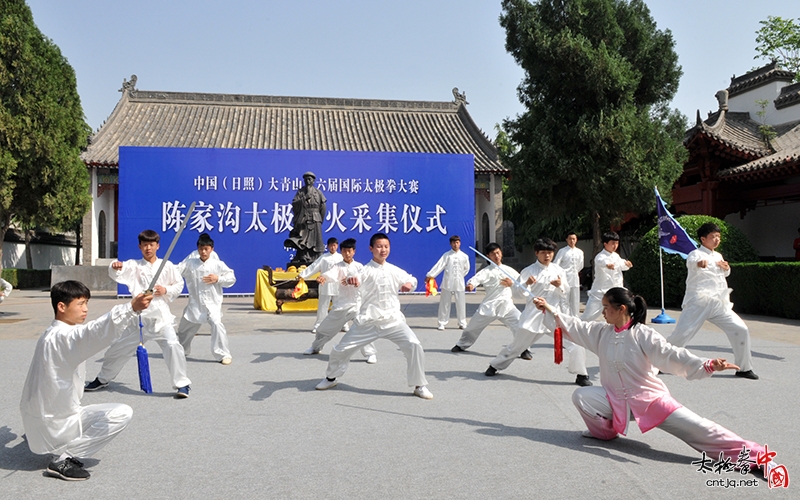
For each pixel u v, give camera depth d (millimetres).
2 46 11586
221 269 7234
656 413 3797
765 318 11867
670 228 9938
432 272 10039
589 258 23406
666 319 11172
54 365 3461
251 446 4047
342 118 24641
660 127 14109
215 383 5988
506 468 3639
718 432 3650
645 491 3289
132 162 17953
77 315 3643
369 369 6723
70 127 12828
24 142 11820
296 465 3688
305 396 5457
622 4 14188
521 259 27062
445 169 19656
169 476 3508
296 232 13703
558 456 3855
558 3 13984
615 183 13625
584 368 5918
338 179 19078
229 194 18438
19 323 11016
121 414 3658
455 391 5672
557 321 4359
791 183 15805
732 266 13250
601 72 13250
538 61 13906
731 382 6012
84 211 13562
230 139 22078
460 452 3932
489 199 22766
